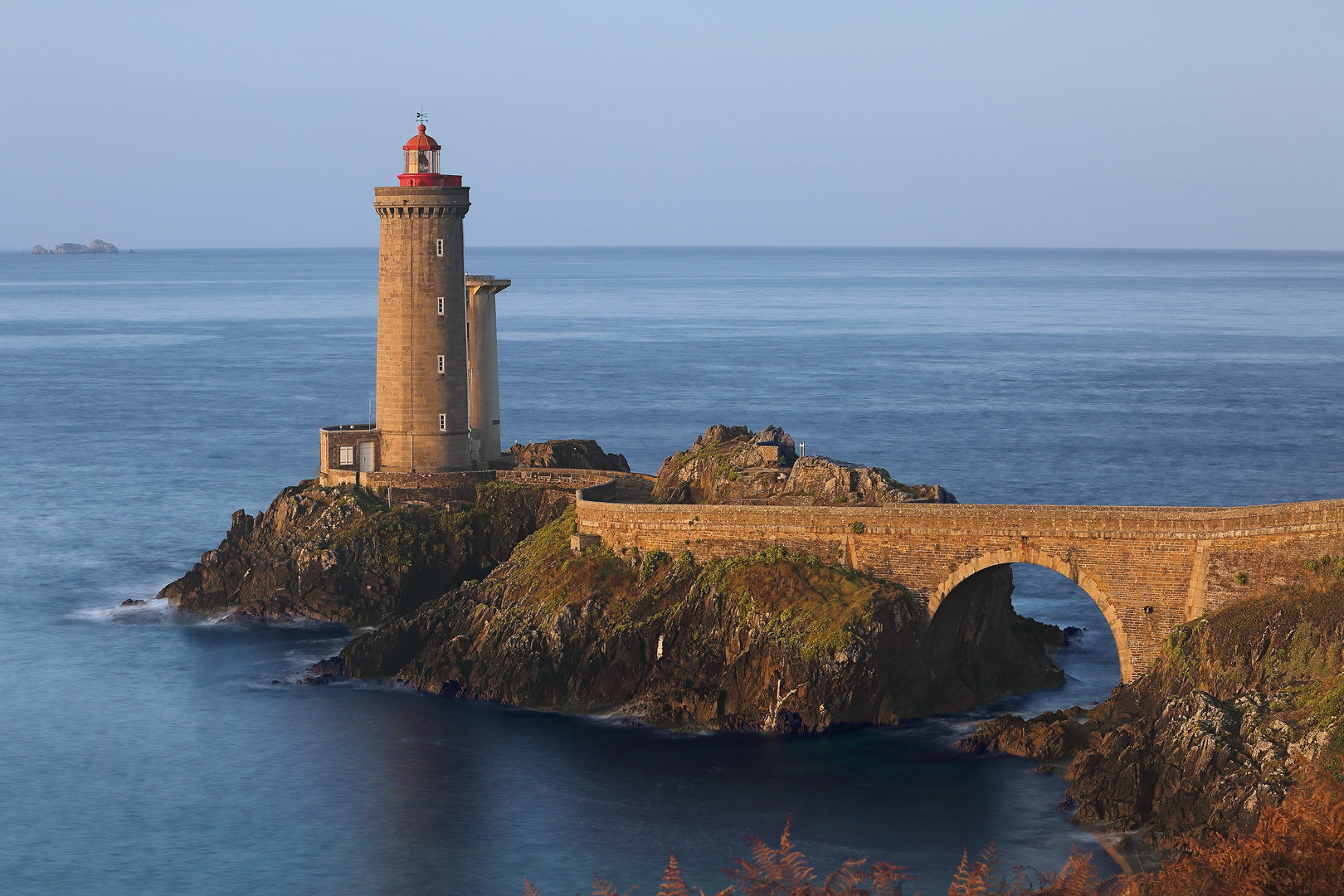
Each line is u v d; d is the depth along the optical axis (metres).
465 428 131.62
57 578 136.12
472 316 135.75
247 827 83.06
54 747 94.94
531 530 127.56
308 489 129.50
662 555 102.56
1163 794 78.94
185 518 162.38
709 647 98.12
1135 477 181.50
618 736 94.88
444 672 104.62
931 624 96.69
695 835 80.25
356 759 92.19
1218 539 89.88
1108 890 40.19
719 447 118.00
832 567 98.62
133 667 110.62
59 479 186.38
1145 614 92.31
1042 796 83.69
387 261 128.75
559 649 101.31
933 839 78.44
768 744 92.44
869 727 94.50
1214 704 81.12
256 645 116.00
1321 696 78.31
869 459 195.62
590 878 75.88
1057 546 93.81
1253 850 43.97
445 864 77.88
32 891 76.19
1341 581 84.38
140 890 76.12
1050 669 105.06
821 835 79.38
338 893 75.44
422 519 126.44
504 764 90.75
